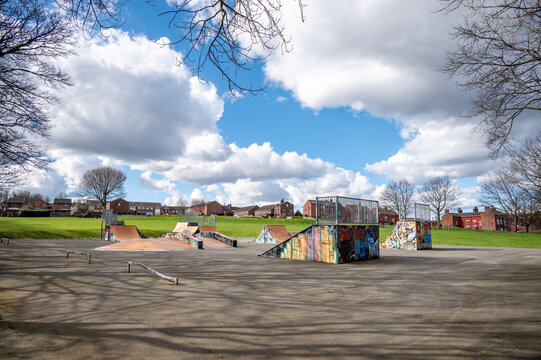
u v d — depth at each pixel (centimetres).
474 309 524
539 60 746
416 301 585
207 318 470
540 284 759
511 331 407
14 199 11056
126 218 7344
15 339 379
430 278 860
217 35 415
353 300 594
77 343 366
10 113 1431
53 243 2084
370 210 1475
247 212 12300
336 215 1248
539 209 4491
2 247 1697
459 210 9675
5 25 1190
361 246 1362
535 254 1667
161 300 590
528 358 320
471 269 1050
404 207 7012
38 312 504
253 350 344
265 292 670
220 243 2334
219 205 11662
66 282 772
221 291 679
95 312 504
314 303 570
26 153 1541
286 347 353
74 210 7169
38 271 941
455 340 375
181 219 3591
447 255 1605
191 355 331
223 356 328
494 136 942
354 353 335
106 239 2528
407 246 2048
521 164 3106
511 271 996
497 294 646
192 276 890
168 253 1631
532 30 653
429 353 334
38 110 1503
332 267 1104
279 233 2675
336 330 414
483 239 3238
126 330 414
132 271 966
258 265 1152
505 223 8388
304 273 955
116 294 642
